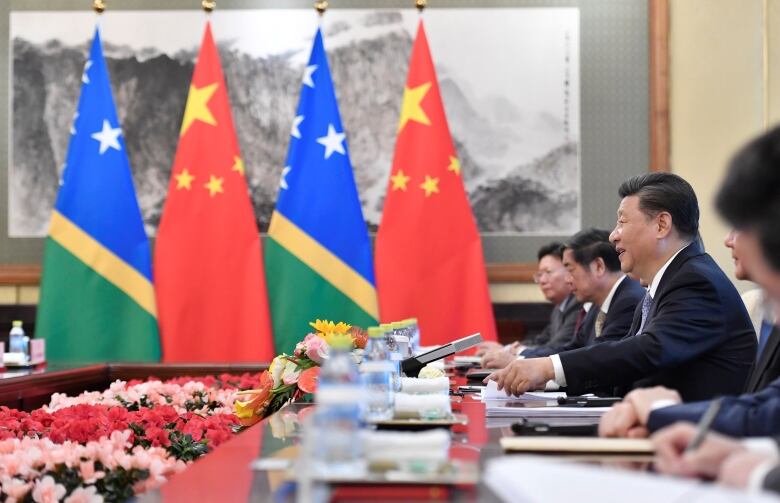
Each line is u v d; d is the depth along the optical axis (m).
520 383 3.00
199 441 2.85
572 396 3.12
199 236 7.02
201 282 6.99
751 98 6.88
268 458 1.76
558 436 2.02
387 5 7.51
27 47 7.58
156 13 7.55
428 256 7.02
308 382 3.05
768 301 1.66
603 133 7.50
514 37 7.53
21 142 7.55
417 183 7.05
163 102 7.54
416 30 7.50
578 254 4.81
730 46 7.02
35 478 2.39
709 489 1.11
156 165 7.52
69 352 6.84
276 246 7.04
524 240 7.48
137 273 6.94
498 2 7.53
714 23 7.10
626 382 3.05
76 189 6.95
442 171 7.06
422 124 7.08
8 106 7.56
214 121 7.09
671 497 1.10
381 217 7.30
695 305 3.09
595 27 7.51
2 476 2.36
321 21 7.53
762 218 1.46
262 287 6.98
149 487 2.44
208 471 1.62
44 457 2.42
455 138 7.50
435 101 7.10
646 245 3.32
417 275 7.00
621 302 4.50
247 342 6.94
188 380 5.00
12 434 3.00
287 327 6.97
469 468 1.41
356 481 1.36
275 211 7.07
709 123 7.12
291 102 7.52
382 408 2.26
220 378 5.27
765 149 1.48
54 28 7.58
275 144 7.50
